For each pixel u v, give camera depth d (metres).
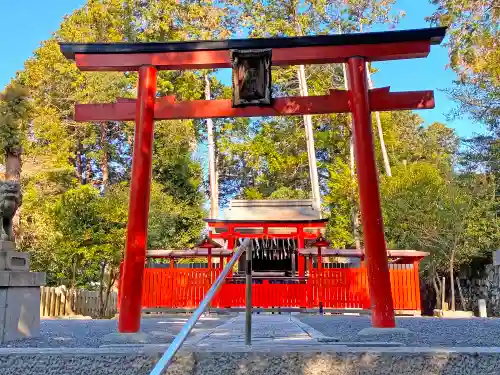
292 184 37.31
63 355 3.97
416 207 20.92
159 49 7.79
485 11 12.27
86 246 20.19
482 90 19.84
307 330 7.24
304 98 8.04
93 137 29.92
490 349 3.94
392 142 34.69
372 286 7.19
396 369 3.84
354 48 7.80
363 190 7.45
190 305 16.61
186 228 29.34
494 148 21.47
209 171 33.94
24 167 21.89
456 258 20.47
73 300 20.58
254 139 34.03
